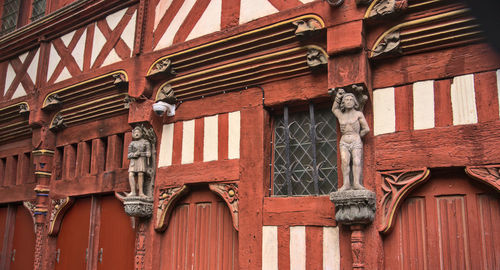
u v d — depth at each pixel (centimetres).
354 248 437
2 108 807
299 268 477
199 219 573
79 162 717
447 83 436
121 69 645
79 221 705
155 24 633
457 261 413
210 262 552
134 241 630
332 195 445
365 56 463
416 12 443
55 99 730
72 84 704
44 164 744
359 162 443
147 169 606
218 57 563
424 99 444
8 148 835
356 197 430
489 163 402
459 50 435
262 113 535
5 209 827
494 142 404
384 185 446
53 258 723
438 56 444
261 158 524
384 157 450
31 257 757
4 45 841
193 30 591
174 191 586
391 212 437
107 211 677
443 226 425
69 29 751
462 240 415
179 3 615
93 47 706
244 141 541
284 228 493
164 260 589
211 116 578
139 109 616
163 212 590
